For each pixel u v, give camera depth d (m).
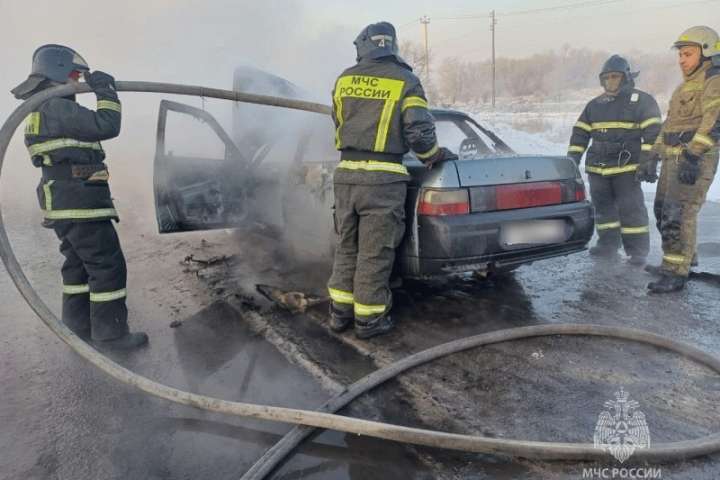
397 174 2.60
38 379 2.48
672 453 1.73
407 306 3.24
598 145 4.02
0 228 2.46
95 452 1.92
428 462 1.80
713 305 3.04
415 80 2.56
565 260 4.12
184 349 2.77
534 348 2.57
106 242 2.73
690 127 3.19
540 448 1.75
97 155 2.69
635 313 2.97
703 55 3.12
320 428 2.02
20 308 3.48
